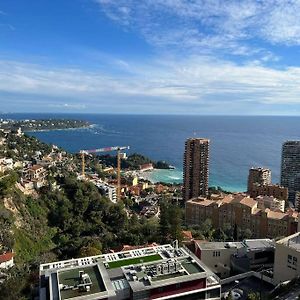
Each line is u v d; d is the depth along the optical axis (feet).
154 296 193.57
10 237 378.53
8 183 453.99
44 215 489.26
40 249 408.46
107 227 497.87
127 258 241.14
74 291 186.70
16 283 258.98
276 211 529.04
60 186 583.99
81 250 359.66
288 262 241.14
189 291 201.36
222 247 303.07
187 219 582.35
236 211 525.75
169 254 247.50
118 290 192.75
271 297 215.51
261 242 318.86
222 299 227.20
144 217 580.71
